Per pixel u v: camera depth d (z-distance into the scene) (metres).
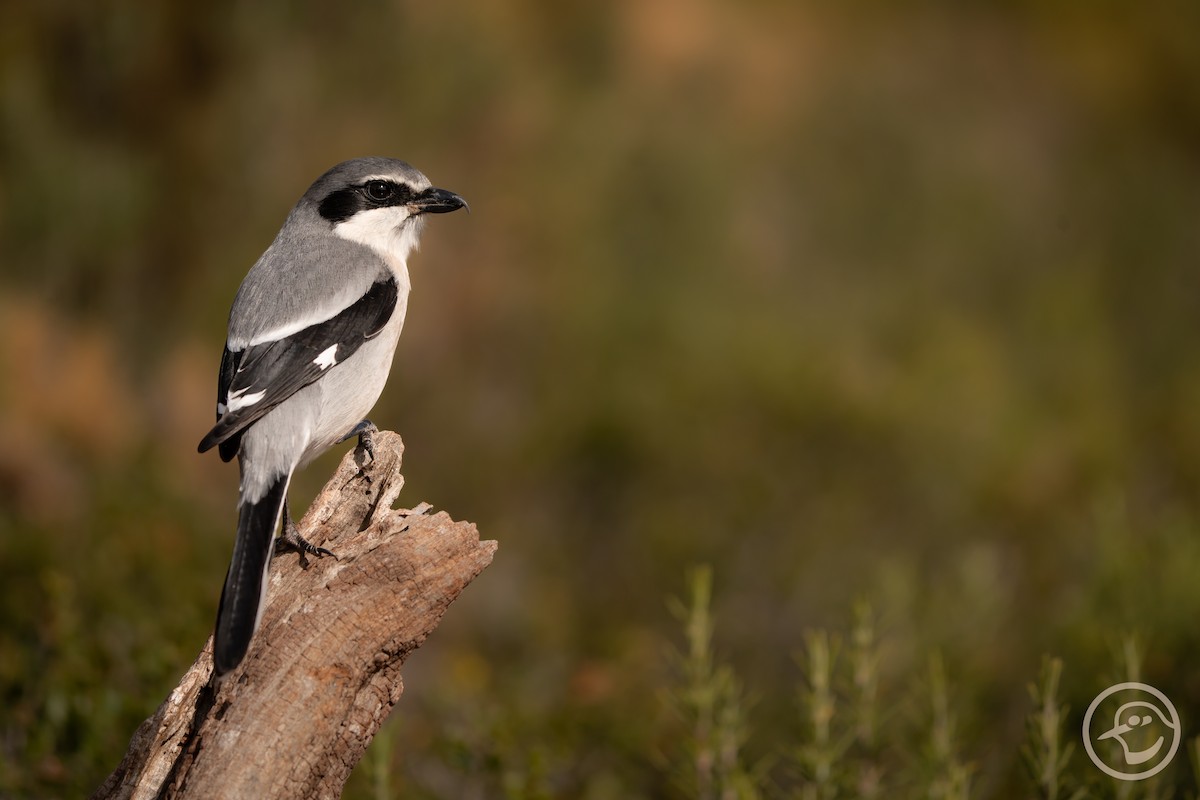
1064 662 7.95
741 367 14.27
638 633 10.35
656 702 8.80
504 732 7.48
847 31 22.44
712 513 12.67
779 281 17.28
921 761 6.42
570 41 18.95
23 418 11.94
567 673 9.86
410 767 7.79
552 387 14.67
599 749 8.39
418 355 15.43
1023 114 22.58
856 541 12.03
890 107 20.84
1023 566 11.26
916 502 12.54
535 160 16.73
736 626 10.95
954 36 23.41
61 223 14.72
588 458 13.75
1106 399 14.90
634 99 18.48
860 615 6.67
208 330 14.84
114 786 4.94
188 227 15.73
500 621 11.34
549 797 7.00
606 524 13.44
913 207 19.62
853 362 14.59
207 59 16.19
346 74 16.45
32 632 7.80
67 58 15.98
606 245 16.38
